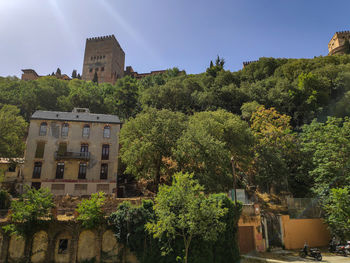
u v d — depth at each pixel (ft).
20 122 115.65
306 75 181.27
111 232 66.33
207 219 54.34
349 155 80.43
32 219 63.16
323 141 90.53
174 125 105.19
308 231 79.92
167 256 60.49
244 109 170.50
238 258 64.80
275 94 181.88
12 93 169.89
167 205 56.08
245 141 113.50
